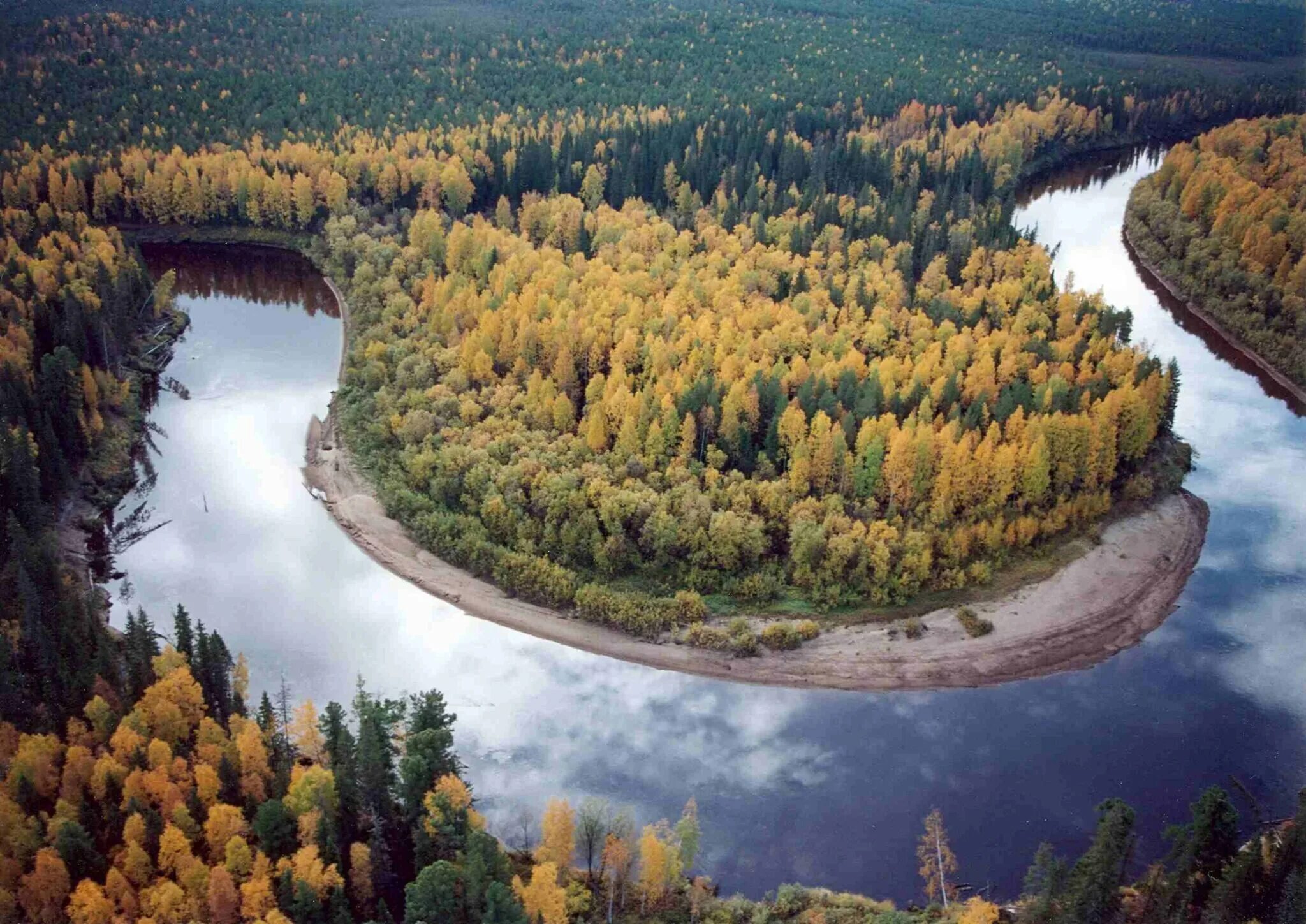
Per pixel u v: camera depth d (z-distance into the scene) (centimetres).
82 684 12900
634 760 13600
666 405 17775
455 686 14750
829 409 18012
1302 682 15075
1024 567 16850
